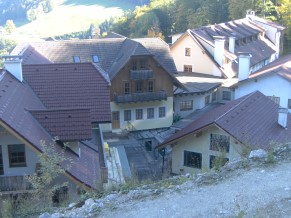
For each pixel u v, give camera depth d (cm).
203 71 4581
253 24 5550
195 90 3984
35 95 2194
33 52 3325
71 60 3731
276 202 928
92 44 3884
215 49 4475
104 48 3897
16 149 1595
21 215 1050
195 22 6819
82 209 1023
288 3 6047
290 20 6022
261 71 3666
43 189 1269
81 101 2220
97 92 2258
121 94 3625
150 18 7475
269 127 2225
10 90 1881
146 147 3684
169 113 3853
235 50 4822
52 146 1479
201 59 4566
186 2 7219
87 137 1733
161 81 3738
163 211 965
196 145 2394
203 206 962
